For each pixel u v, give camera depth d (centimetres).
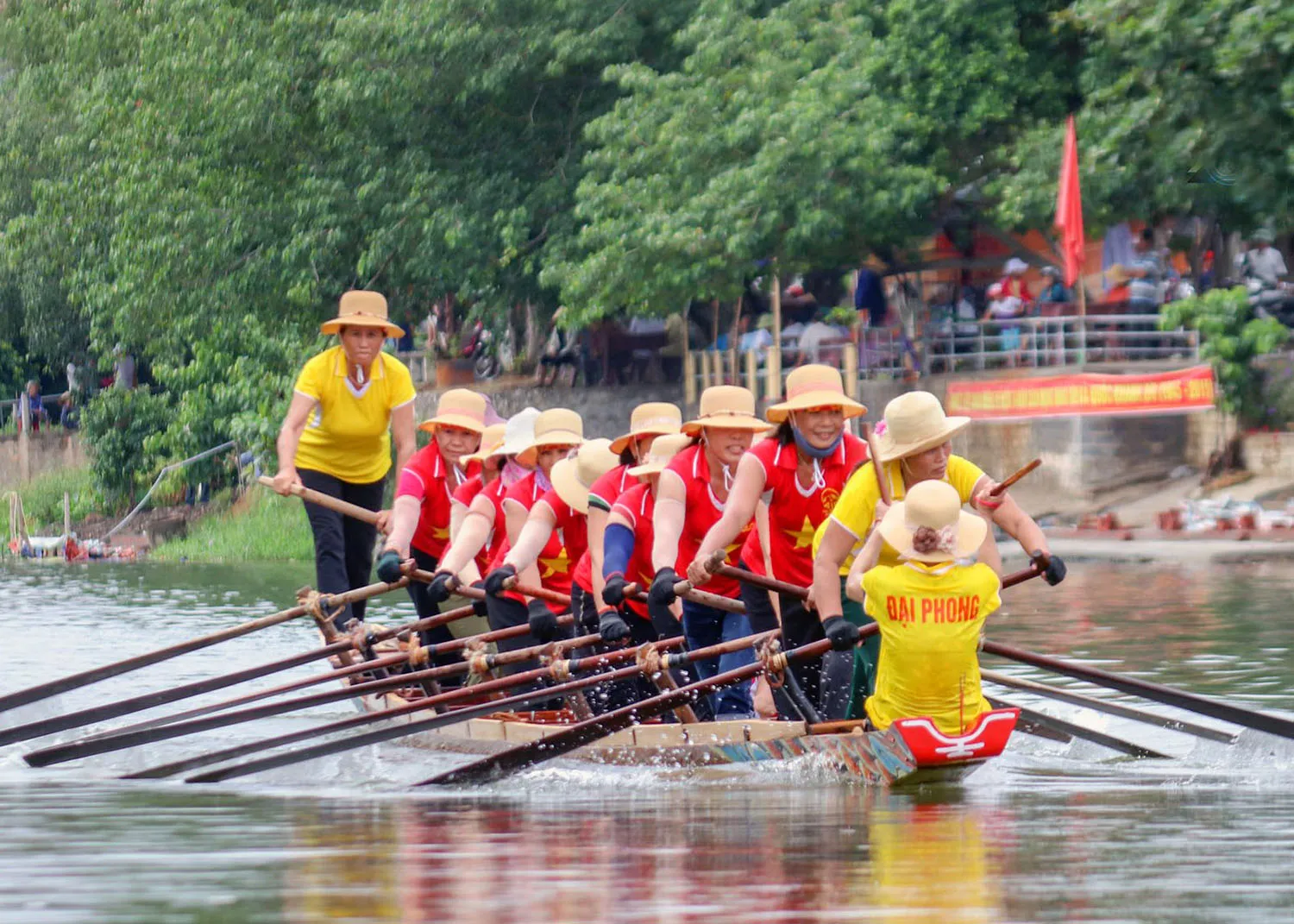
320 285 8088
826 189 6912
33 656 3644
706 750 2122
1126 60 6500
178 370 8094
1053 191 6725
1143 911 1312
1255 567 5169
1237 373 6588
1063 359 7038
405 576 2739
